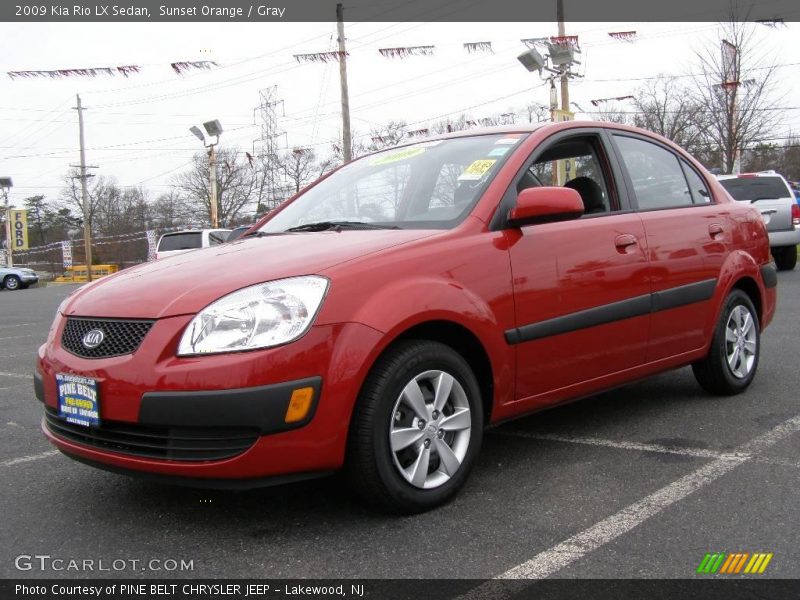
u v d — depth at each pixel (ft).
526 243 11.39
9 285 112.68
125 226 207.31
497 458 12.32
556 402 11.99
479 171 12.09
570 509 10.02
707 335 14.88
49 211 248.73
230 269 9.98
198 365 8.77
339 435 9.11
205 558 8.91
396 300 9.60
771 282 16.80
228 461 8.74
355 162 15.10
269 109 149.18
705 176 16.12
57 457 13.28
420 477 9.84
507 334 10.89
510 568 8.41
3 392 19.92
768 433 13.15
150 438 9.09
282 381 8.78
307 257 9.97
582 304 12.01
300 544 9.19
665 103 90.79
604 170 13.64
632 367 13.19
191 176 193.16
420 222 11.62
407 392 9.68
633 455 12.22
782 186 45.98
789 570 8.23
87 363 9.55
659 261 13.52
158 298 9.57
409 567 8.50
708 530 9.25
